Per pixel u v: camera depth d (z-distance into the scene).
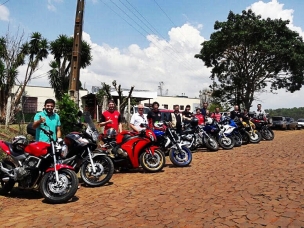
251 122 14.16
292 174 6.83
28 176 5.71
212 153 11.00
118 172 8.09
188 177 7.05
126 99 19.86
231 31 26.25
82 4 11.32
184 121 11.96
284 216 4.24
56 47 24.45
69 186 5.54
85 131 6.31
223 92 29.88
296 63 26.31
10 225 4.41
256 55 26.92
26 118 17.00
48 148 5.65
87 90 33.53
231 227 3.95
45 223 4.44
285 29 26.50
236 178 6.66
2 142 6.00
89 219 4.52
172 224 4.15
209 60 28.83
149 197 5.52
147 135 7.79
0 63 19.20
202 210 4.65
